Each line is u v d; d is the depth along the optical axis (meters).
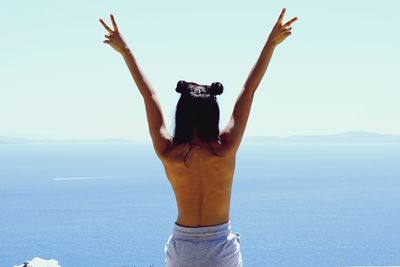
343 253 39.22
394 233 48.56
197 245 2.19
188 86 2.29
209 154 2.22
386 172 132.00
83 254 37.81
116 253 37.69
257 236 46.97
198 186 2.23
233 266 2.21
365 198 76.25
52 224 52.41
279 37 2.31
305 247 41.53
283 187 90.88
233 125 2.25
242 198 75.38
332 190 86.25
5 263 35.88
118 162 188.38
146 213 58.66
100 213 59.41
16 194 81.56
